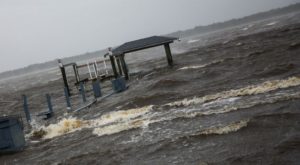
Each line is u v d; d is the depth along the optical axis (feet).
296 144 31.07
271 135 34.50
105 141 45.44
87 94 105.50
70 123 59.41
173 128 44.86
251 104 47.39
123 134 47.14
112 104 74.38
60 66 114.73
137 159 36.22
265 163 28.84
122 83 92.89
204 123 43.86
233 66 92.02
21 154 48.19
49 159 42.86
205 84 75.15
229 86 66.33
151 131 45.60
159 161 34.32
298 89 50.44
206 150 34.47
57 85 183.62
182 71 106.42
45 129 59.41
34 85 239.09
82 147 45.06
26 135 60.49
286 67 70.95
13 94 188.65
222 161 30.94
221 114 46.14
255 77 69.36
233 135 36.88
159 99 68.28
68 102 77.77
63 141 51.03
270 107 43.98
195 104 56.49
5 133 49.14
